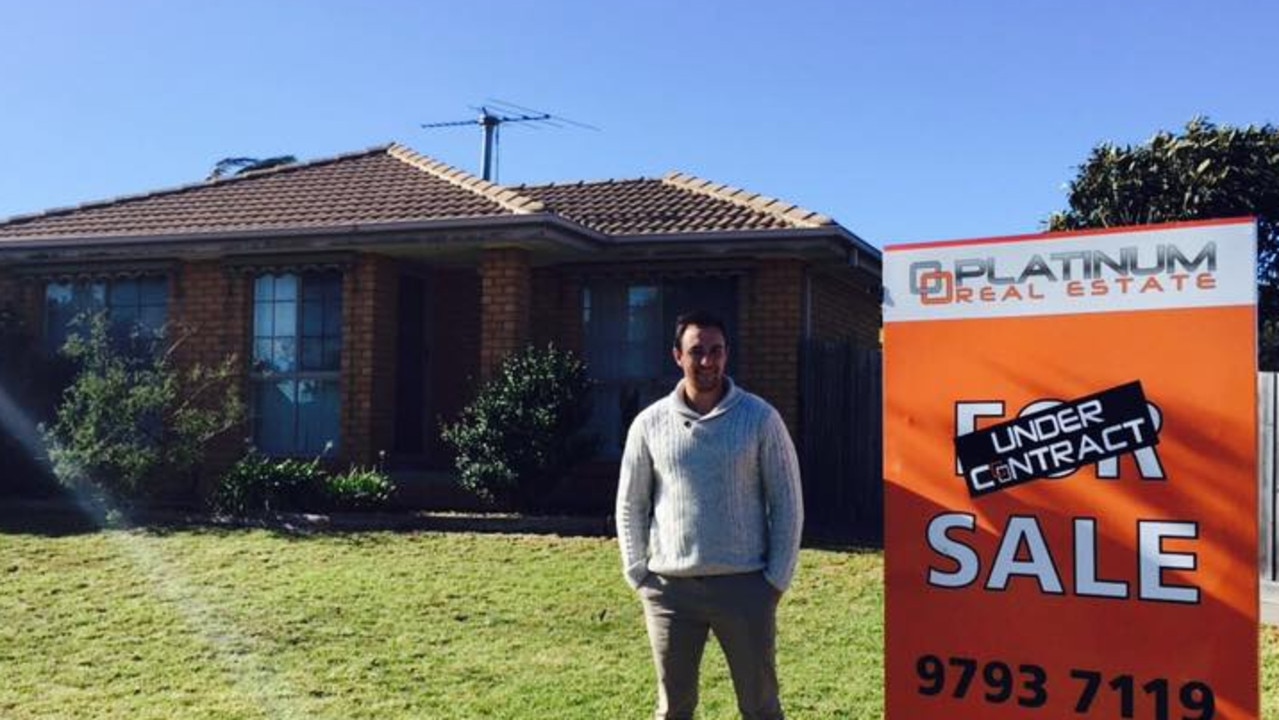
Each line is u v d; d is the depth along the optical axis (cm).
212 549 1038
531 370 1205
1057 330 415
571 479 1348
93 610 825
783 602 851
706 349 456
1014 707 419
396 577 925
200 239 1342
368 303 1332
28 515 1219
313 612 817
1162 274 399
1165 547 396
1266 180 1616
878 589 891
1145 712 399
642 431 473
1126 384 403
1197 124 1662
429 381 1450
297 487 1193
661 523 465
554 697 633
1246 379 386
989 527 424
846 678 668
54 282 1466
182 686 655
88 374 1250
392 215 1318
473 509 1291
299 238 1311
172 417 1264
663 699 473
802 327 1299
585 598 857
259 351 1388
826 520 1257
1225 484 388
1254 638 383
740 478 456
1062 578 412
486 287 1280
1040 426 416
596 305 1372
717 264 1318
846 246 1292
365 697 634
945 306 434
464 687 652
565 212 1441
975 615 425
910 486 438
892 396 443
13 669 688
